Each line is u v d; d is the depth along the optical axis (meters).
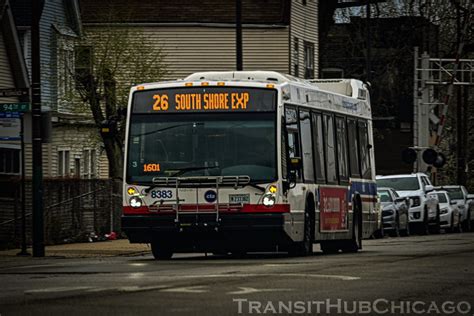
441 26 143.25
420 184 93.62
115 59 81.75
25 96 51.94
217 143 45.25
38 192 51.06
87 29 87.31
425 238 79.25
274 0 105.75
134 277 33.81
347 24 154.00
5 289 30.30
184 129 45.53
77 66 82.81
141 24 103.19
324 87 58.84
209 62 104.25
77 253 53.88
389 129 149.12
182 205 45.16
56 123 87.00
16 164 77.56
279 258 46.09
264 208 44.69
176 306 25.53
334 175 52.41
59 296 27.95
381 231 80.88
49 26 85.56
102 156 98.38
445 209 98.75
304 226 47.59
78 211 65.19
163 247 47.31
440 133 102.31
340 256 47.28
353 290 29.20
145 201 45.50
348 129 55.66
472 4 126.38
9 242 58.50
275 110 45.22
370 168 59.75
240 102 45.41
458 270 36.41
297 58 108.88
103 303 26.22
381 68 150.75
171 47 104.06
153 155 45.69
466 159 127.69
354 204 55.69
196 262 42.91
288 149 45.69
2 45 77.56
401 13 149.62
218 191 44.91
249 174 44.88
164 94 45.88
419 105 101.31
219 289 29.31
